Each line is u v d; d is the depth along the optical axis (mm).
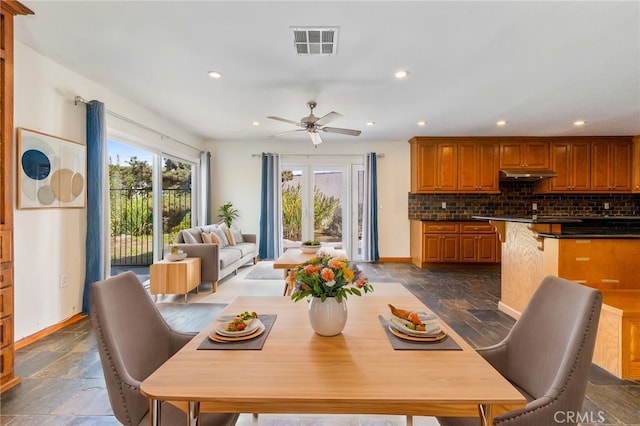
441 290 4383
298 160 6574
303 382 907
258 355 1076
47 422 1700
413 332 1228
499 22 2232
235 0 2008
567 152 5871
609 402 1899
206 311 3518
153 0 2012
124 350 1254
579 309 1126
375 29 2328
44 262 2816
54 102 2906
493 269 5727
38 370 2230
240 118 4730
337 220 6637
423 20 2213
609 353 2242
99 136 3252
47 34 2424
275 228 6387
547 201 6289
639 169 5746
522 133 5656
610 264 2748
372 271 5578
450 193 6191
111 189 4145
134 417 1118
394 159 6457
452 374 958
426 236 5785
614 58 2781
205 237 4688
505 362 1392
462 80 3271
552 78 3211
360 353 1095
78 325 3014
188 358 1052
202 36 2438
